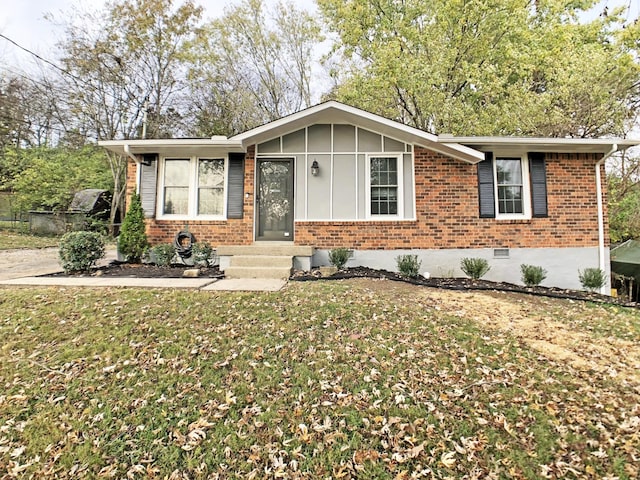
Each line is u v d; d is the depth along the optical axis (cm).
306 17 1944
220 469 232
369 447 250
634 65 1129
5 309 474
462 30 1384
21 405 291
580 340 427
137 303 500
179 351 373
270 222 870
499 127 1310
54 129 1881
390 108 1577
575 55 1181
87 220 1705
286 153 855
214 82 1934
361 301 525
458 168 838
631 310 556
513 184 855
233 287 591
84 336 402
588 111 1125
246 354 369
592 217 842
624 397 309
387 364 354
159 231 853
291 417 279
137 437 260
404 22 1486
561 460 240
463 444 253
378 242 834
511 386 322
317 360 360
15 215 1812
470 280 768
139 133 1895
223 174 873
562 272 830
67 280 632
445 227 832
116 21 1711
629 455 243
